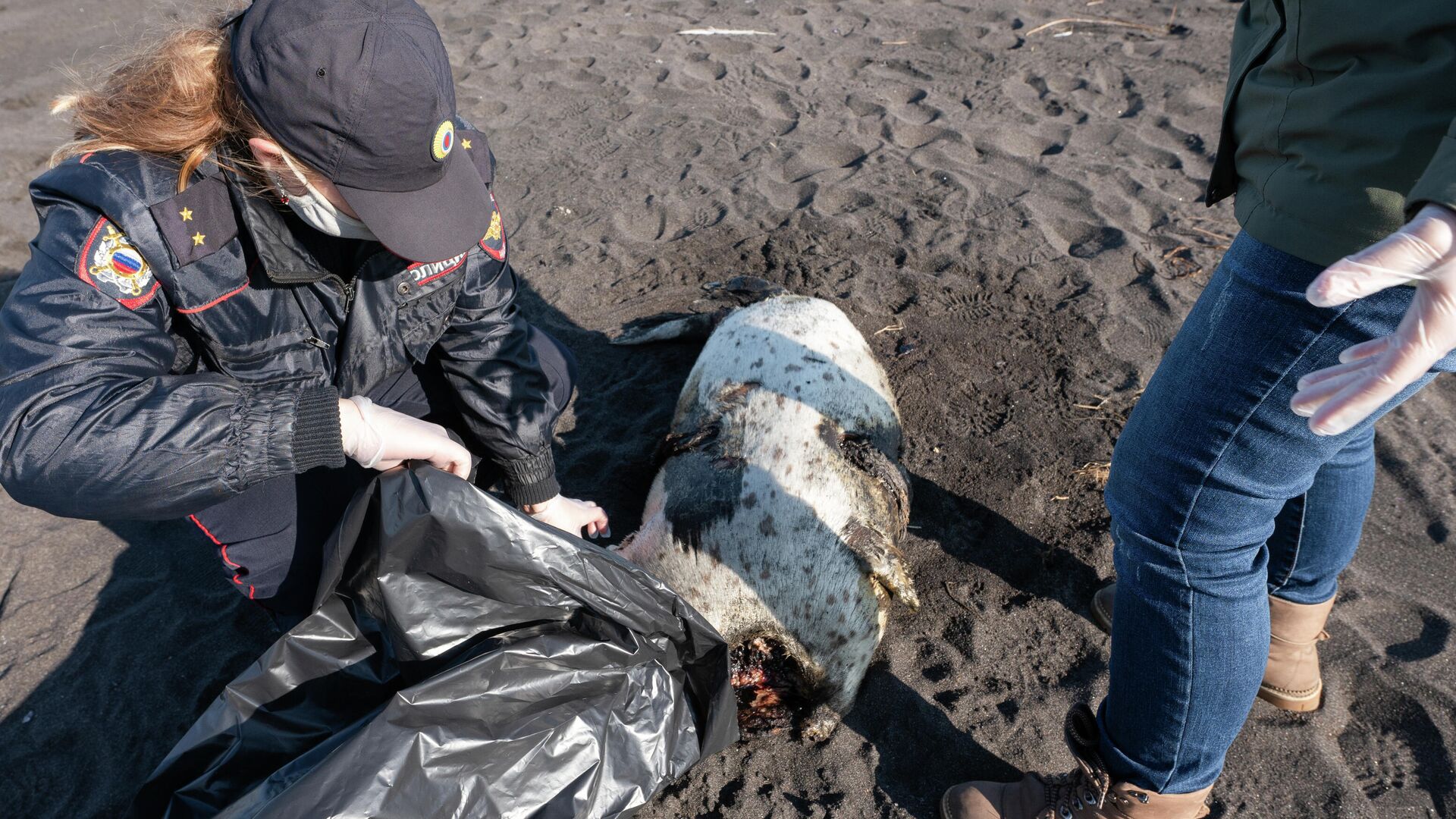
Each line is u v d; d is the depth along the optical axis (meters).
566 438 3.70
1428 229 1.13
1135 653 1.86
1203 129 5.57
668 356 4.12
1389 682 2.63
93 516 1.85
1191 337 1.72
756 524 2.73
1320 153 1.48
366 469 2.56
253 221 2.00
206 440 1.78
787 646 2.63
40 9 8.23
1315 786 2.44
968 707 2.70
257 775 2.04
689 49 7.15
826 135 5.75
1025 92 6.16
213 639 2.97
